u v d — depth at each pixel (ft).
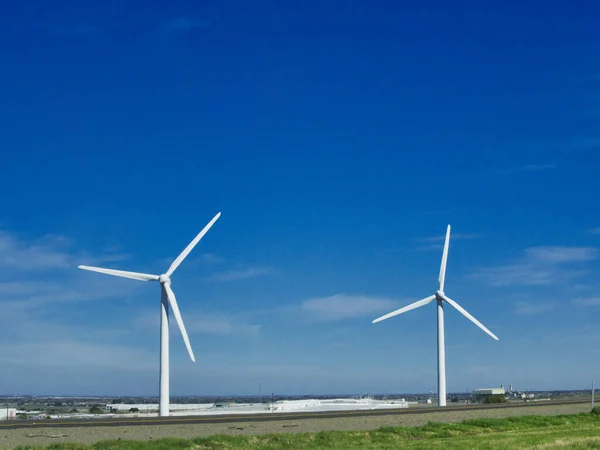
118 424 215.92
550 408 326.85
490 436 206.18
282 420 242.17
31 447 164.76
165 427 209.67
